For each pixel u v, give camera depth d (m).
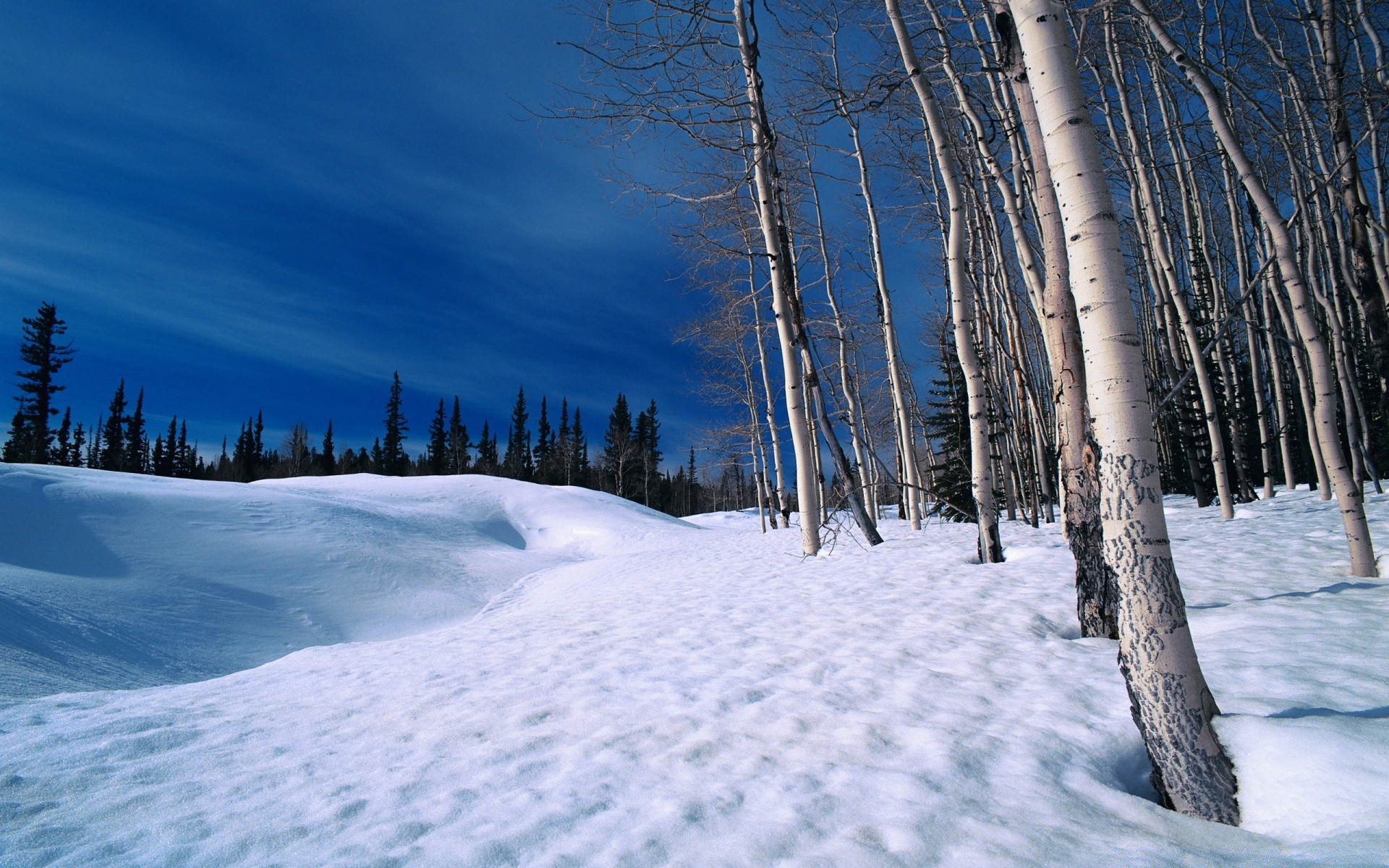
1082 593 4.52
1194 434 12.56
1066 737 2.74
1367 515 7.70
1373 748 2.01
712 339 19.09
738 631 5.48
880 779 2.46
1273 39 9.07
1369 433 13.25
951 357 17.44
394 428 54.28
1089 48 8.43
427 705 3.85
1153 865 1.77
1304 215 10.05
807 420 10.50
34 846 2.23
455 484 28.73
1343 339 10.69
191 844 2.24
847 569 8.57
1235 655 3.31
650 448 60.59
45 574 10.03
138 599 10.20
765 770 2.63
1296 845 1.79
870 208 13.52
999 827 2.07
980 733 2.84
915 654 4.24
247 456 53.56
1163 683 2.22
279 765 2.97
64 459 40.97
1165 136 11.54
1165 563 2.28
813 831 2.10
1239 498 12.64
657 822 2.23
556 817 2.32
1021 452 14.54
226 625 10.45
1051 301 4.84
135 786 2.75
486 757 2.96
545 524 25.67
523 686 4.16
